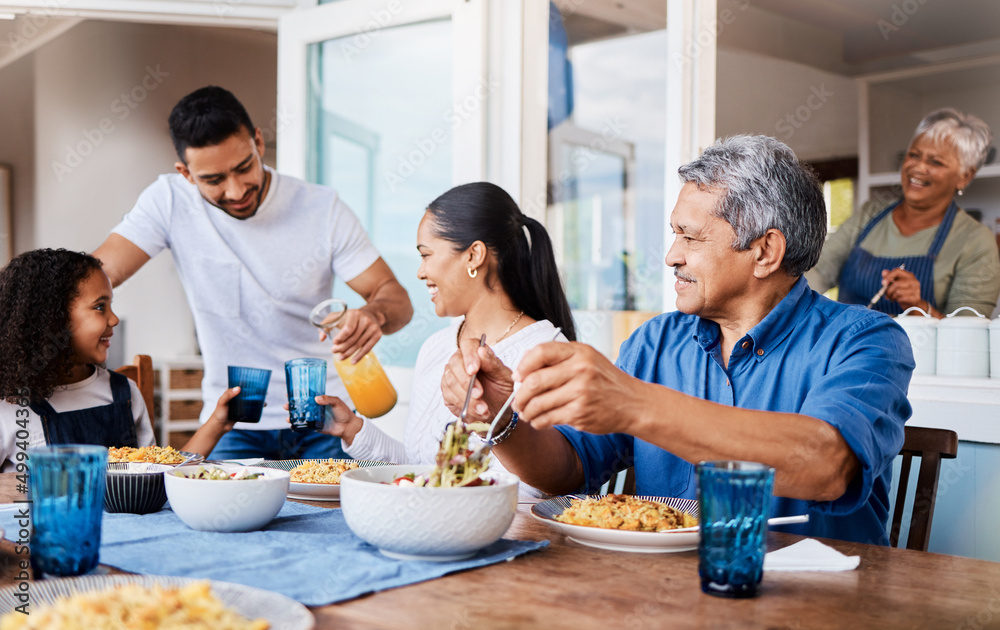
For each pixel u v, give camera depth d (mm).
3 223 4500
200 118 2016
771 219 1132
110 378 1648
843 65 3828
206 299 2275
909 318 2080
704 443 835
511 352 1521
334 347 1701
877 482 1182
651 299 2867
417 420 1588
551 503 1015
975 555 1920
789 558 836
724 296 1182
